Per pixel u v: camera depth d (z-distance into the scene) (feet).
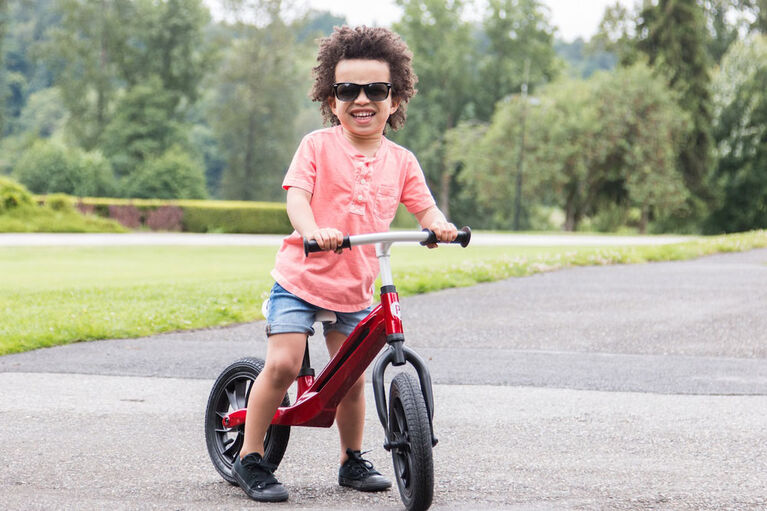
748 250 63.36
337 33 11.41
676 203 157.89
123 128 211.82
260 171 221.87
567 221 171.63
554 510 11.05
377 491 12.05
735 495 11.83
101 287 36.63
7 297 33.30
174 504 11.18
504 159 166.09
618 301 35.86
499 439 15.03
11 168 228.02
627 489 12.07
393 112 11.93
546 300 36.06
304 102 266.98
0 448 14.01
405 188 11.89
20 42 317.01
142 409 17.22
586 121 157.69
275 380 11.34
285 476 12.80
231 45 223.10
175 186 205.46
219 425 12.96
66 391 18.89
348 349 11.04
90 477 12.42
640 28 169.99
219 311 30.76
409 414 10.43
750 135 162.09
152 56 222.07
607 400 18.51
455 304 34.76
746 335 28.14
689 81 163.32
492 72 213.46
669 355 24.72
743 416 17.06
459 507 11.16
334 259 11.12
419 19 211.82
